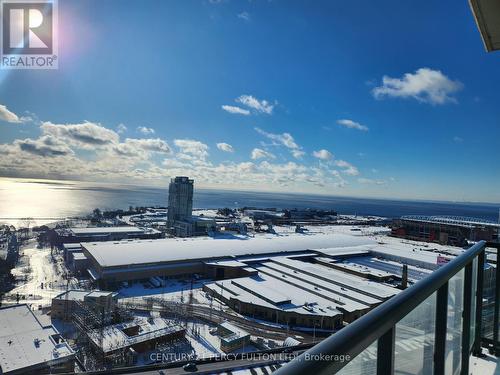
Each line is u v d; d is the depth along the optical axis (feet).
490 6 7.83
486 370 10.53
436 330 6.97
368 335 3.86
